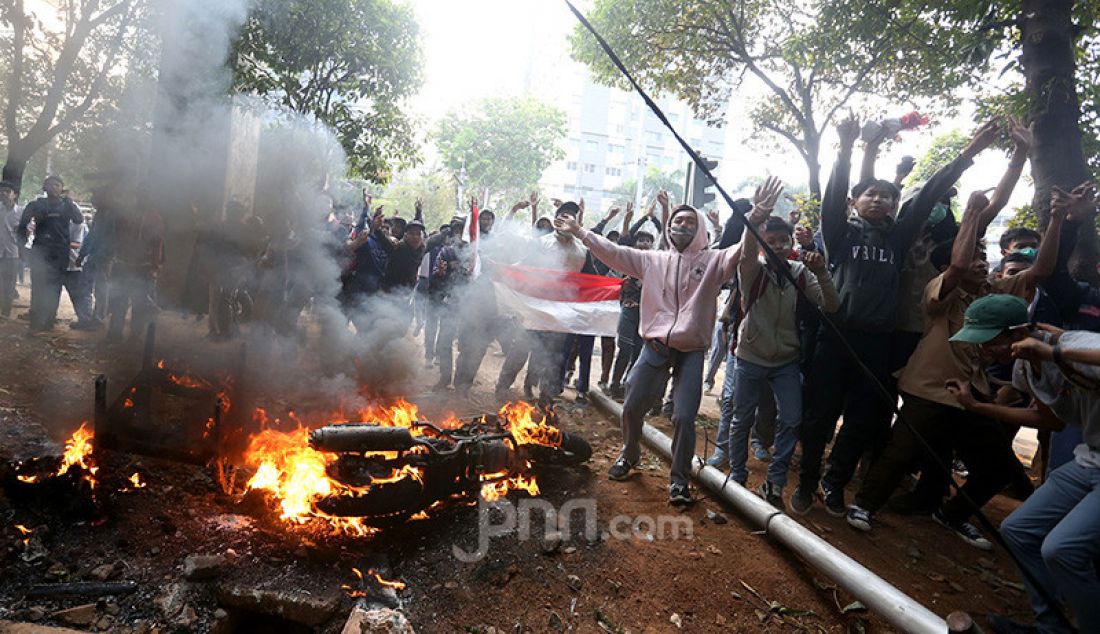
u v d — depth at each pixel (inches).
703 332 150.6
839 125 151.1
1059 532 100.6
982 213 143.1
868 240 154.0
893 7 325.7
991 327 108.0
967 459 153.6
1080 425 105.3
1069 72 223.0
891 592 111.3
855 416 155.8
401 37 316.5
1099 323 152.6
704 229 153.7
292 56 287.7
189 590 104.8
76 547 110.2
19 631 91.9
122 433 131.4
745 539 142.7
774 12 428.8
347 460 120.0
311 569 112.7
